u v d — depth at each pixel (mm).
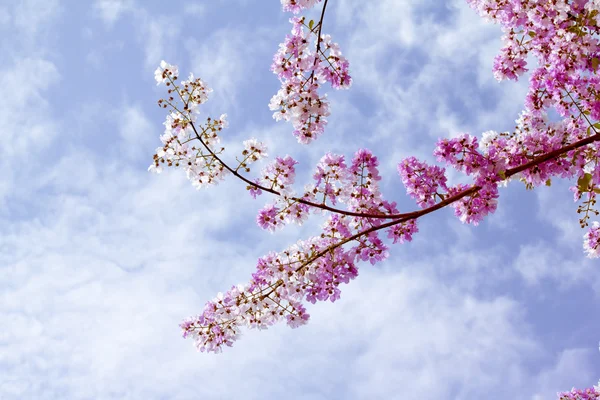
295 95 7238
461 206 7340
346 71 7371
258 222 7500
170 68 7047
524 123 7922
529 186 7410
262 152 7215
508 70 8531
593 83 7617
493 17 8469
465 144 7020
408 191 7480
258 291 7840
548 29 7984
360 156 7469
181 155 7066
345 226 7770
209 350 7883
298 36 7230
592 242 8844
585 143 6863
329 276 7691
